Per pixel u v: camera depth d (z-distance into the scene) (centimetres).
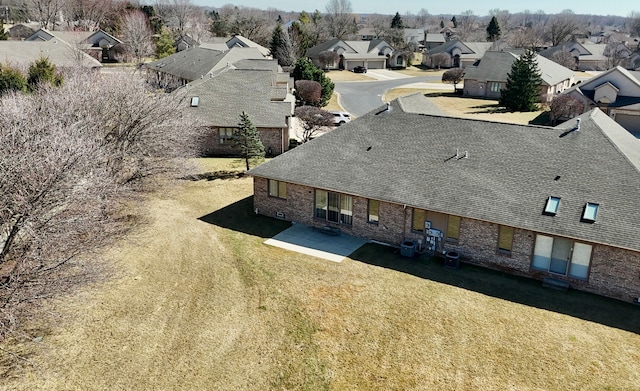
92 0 11850
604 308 1888
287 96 5031
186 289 2020
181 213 2795
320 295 1977
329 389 1505
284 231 2581
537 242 2066
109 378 1537
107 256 2238
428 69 10894
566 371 1557
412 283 2067
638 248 1795
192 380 1538
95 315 1834
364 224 2478
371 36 15075
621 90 5594
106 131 2738
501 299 1950
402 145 2577
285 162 2709
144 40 9356
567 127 2388
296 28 10250
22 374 1534
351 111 6116
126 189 2498
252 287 2038
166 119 2858
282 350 1667
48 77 4472
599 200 1994
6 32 10125
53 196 1670
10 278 1584
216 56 6269
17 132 1892
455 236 2258
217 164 3722
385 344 1692
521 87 6316
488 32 15475
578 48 11669
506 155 2323
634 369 1562
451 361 1609
